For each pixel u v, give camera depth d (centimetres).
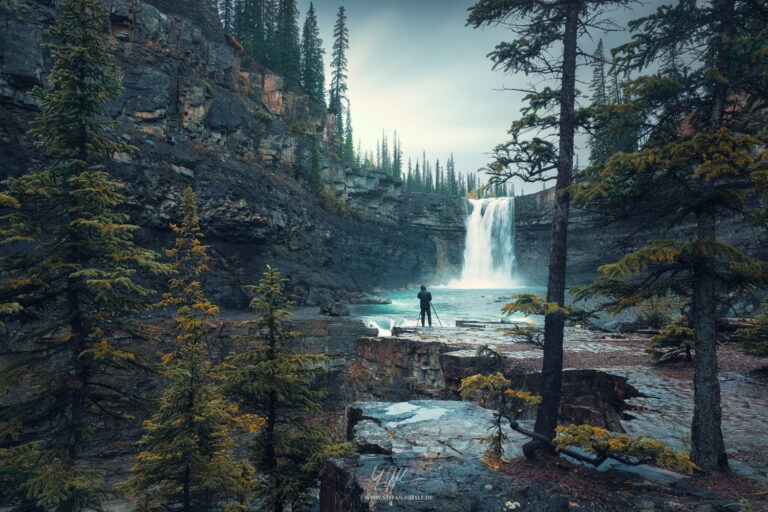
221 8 6291
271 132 4491
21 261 680
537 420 506
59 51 741
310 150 5297
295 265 4153
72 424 689
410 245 6900
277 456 711
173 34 3500
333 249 5222
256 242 3781
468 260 7388
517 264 6812
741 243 2711
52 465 645
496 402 919
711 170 383
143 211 2862
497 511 390
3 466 630
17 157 2231
